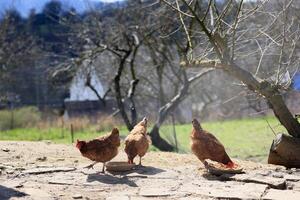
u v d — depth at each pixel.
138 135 9.19
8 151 11.19
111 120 29.34
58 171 8.95
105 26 23.12
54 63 32.69
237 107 36.75
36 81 40.22
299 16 11.82
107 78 28.77
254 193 7.39
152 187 7.79
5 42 36.47
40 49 37.59
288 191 7.60
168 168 9.29
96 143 8.52
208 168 8.73
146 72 28.03
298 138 10.53
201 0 13.84
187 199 7.07
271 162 10.48
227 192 7.45
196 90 37.47
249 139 23.52
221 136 25.30
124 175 8.61
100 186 7.87
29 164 9.62
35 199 7.02
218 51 10.46
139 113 31.80
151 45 22.14
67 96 39.94
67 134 26.25
